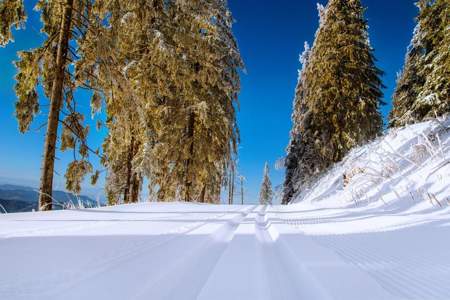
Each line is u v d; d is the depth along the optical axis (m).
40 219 4.09
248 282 1.57
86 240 2.43
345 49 17.84
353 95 17.47
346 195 8.87
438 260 2.02
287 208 8.39
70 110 8.80
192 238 2.63
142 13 10.73
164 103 13.73
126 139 9.68
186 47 13.16
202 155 15.06
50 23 8.50
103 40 8.23
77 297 1.20
